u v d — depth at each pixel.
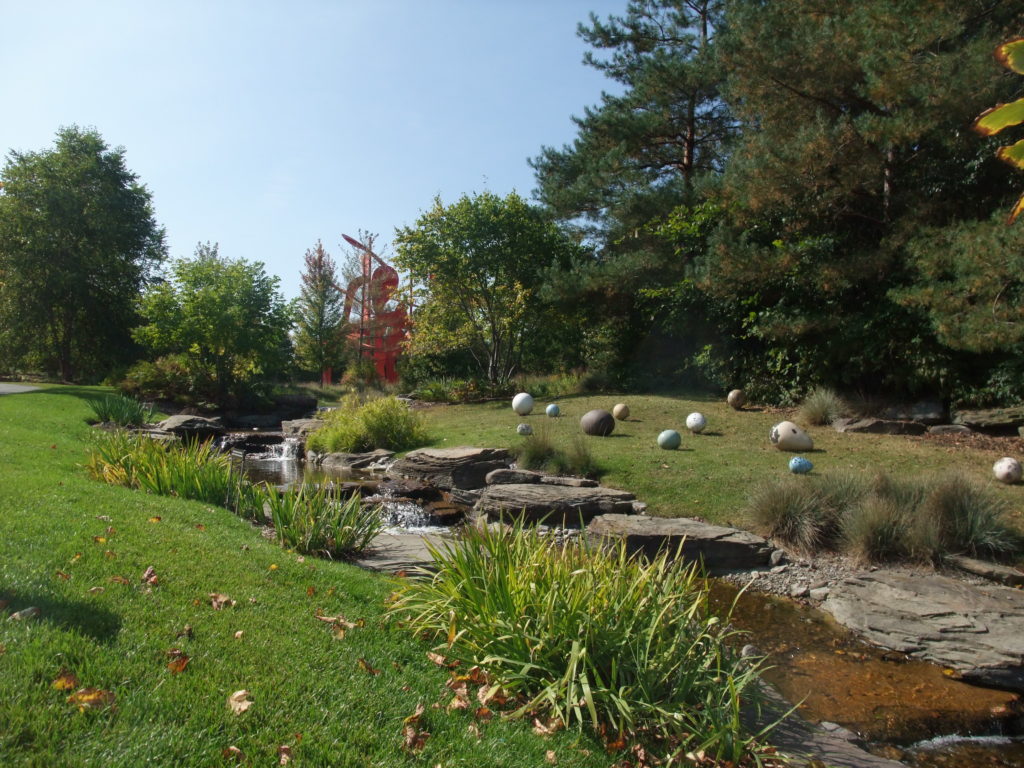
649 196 20.38
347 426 16.45
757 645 6.20
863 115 12.91
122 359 34.75
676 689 3.99
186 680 3.18
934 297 11.60
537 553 4.80
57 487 6.83
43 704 2.71
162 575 4.50
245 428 23.61
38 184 31.86
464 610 4.61
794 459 10.71
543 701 3.88
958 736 4.89
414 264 21.86
